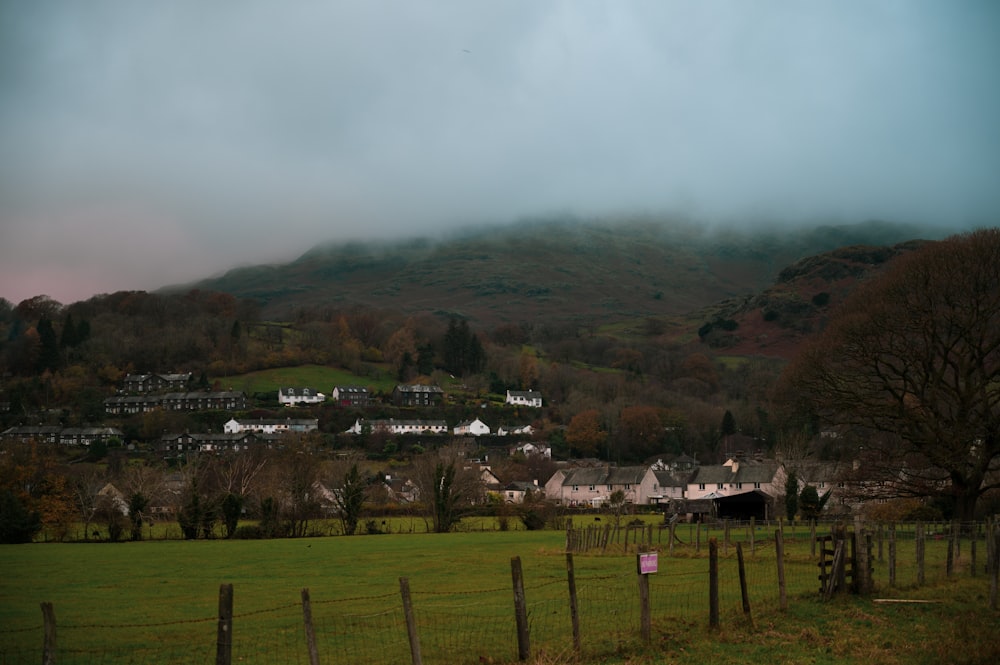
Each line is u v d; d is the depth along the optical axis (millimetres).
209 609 38906
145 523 109062
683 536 74500
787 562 50406
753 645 26438
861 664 24422
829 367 70375
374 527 101688
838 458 98250
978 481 65188
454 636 29656
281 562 62844
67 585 49188
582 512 134875
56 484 99688
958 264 65250
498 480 192375
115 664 27141
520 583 24875
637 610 33531
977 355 66125
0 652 29094
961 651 25453
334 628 32188
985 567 42562
